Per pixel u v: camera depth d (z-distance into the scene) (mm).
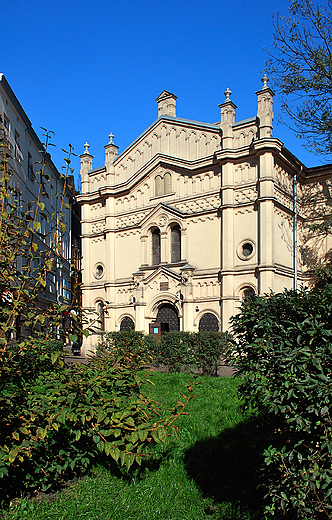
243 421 10586
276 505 5973
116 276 36062
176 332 21016
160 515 6719
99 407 7148
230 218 28312
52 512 6688
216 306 28766
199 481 7902
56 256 7910
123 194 36219
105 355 9273
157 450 9211
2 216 7184
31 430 6957
